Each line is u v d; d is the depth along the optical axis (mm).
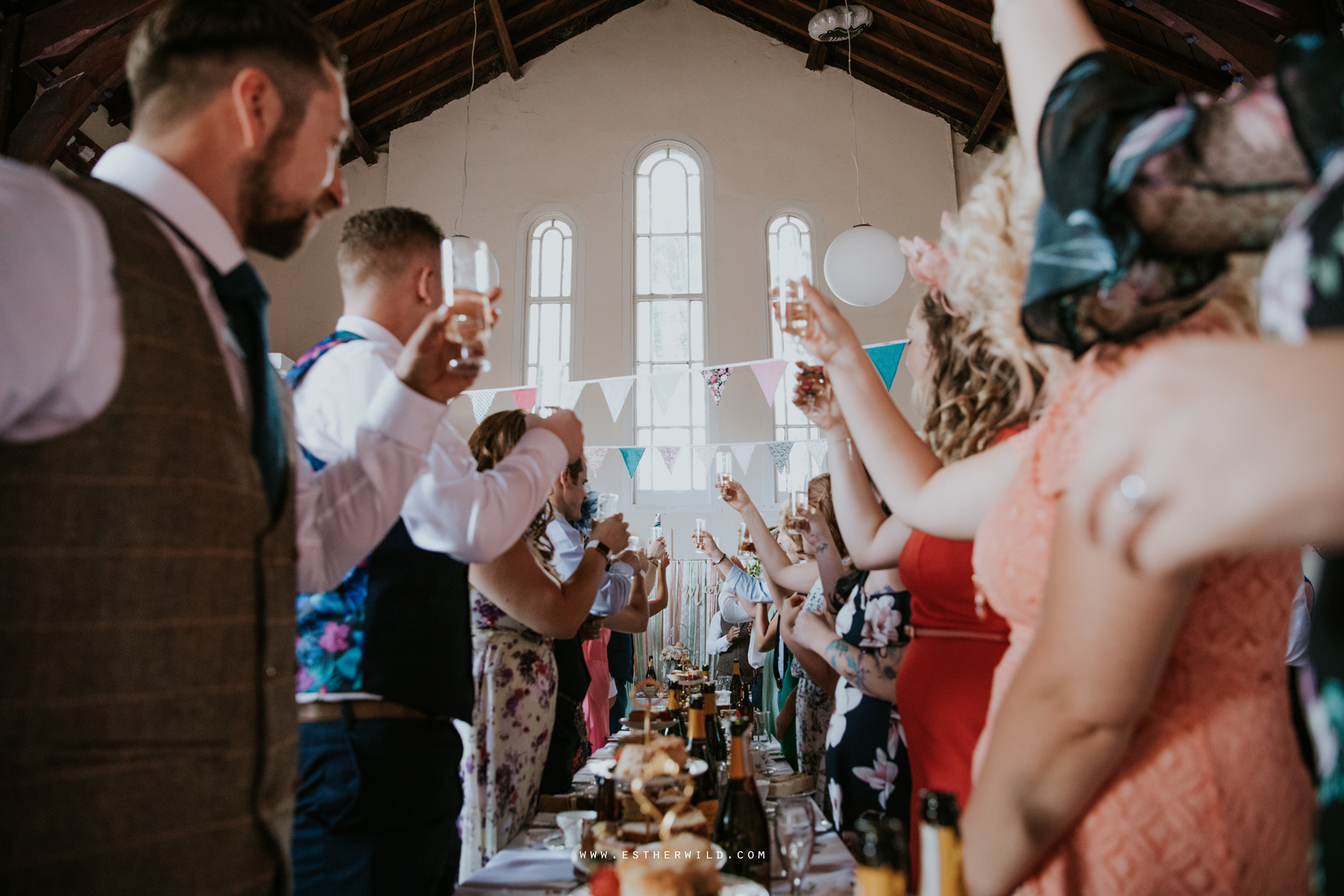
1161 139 485
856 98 9781
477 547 1231
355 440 1087
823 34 8766
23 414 659
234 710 758
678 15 10039
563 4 9648
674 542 8875
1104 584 516
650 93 9852
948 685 1223
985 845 603
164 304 743
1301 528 312
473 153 9648
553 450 1384
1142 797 607
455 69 9508
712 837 1281
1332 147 432
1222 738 607
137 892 670
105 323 686
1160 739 614
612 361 9258
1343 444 296
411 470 1086
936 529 1085
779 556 2680
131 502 692
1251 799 605
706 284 9406
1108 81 538
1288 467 304
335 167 1001
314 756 1206
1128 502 357
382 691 1218
